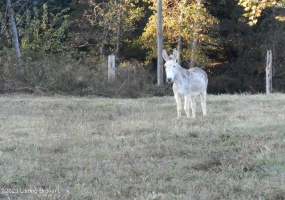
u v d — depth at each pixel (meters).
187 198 18.86
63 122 34.88
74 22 89.44
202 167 22.78
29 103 44.25
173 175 21.73
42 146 27.22
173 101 46.34
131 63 80.94
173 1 82.44
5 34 66.62
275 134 27.25
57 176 22.20
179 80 33.06
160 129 30.36
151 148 26.11
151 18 82.88
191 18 81.81
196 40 83.00
